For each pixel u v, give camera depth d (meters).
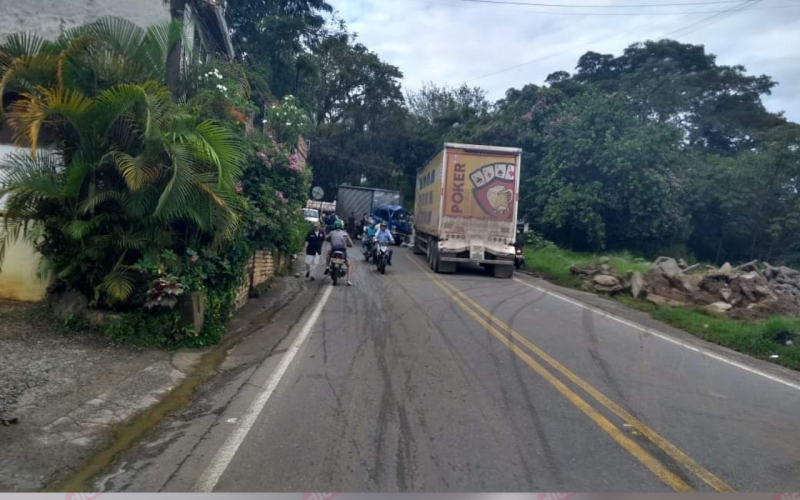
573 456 5.64
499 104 48.72
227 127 11.27
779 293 17.44
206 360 8.71
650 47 46.91
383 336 10.53
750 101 45.66
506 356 9.42
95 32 9.73
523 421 6.52
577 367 9.00
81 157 9.03
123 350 8.62
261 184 14.23
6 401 6.37
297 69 34.25
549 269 24.19
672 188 32.28
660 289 18.17
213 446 5.59
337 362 8.69
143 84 9.30
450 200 21.58
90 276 9.31
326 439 5.80
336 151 49.09
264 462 5.26
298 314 12.45
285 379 7.79
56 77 9.26
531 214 33.62
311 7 35.84
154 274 9.14
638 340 11.62
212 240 10.34
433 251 23.03
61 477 4.91
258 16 32.19
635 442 6.07
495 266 21.75
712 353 11.13
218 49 19.44
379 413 6.58
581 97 33.69
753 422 7.00
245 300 13.04
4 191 8.77
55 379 7.18
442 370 8.44
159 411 6.61
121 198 9.12
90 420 6.13
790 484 5.28
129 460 5.27
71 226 8.79
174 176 8.83
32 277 10.40
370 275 20.06
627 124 31.75
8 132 11.02
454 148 21.47
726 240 37.34
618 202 31.56
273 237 15.24
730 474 5.44
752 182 35.25
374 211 38.84
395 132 51.50
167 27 10.61
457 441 5.88
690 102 44.78
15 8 13.34
